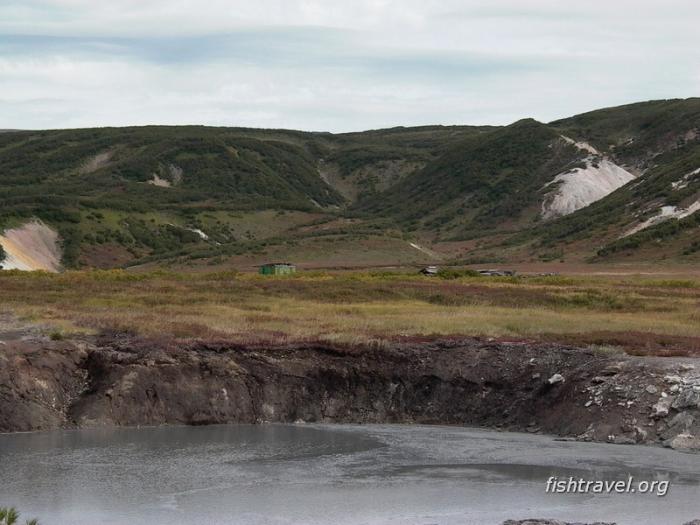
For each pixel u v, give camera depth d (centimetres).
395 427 4291
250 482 3269
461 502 3023
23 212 19338
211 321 5078
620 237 17725
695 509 2927
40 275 8900
